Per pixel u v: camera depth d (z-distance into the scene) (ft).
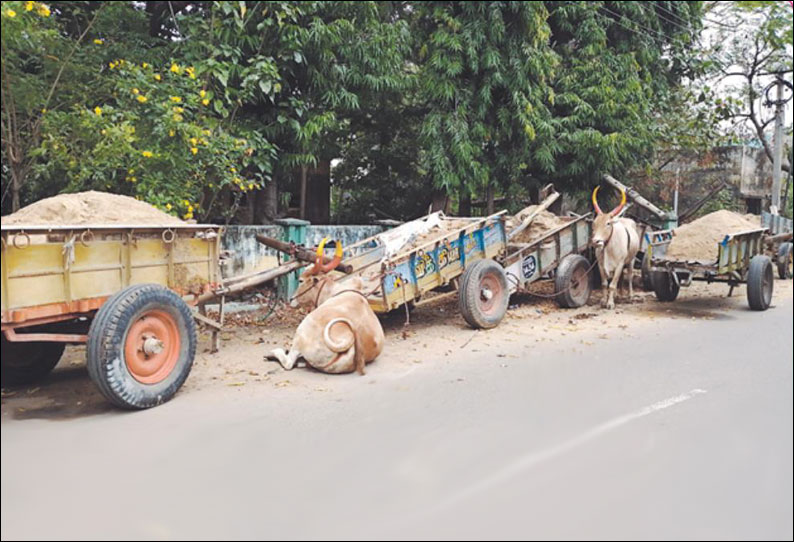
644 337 27.20
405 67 45.34
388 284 24.06
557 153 44.52
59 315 15.78
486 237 28.84
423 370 21.24
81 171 25.18
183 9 35.24
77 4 29.99
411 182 50.39
